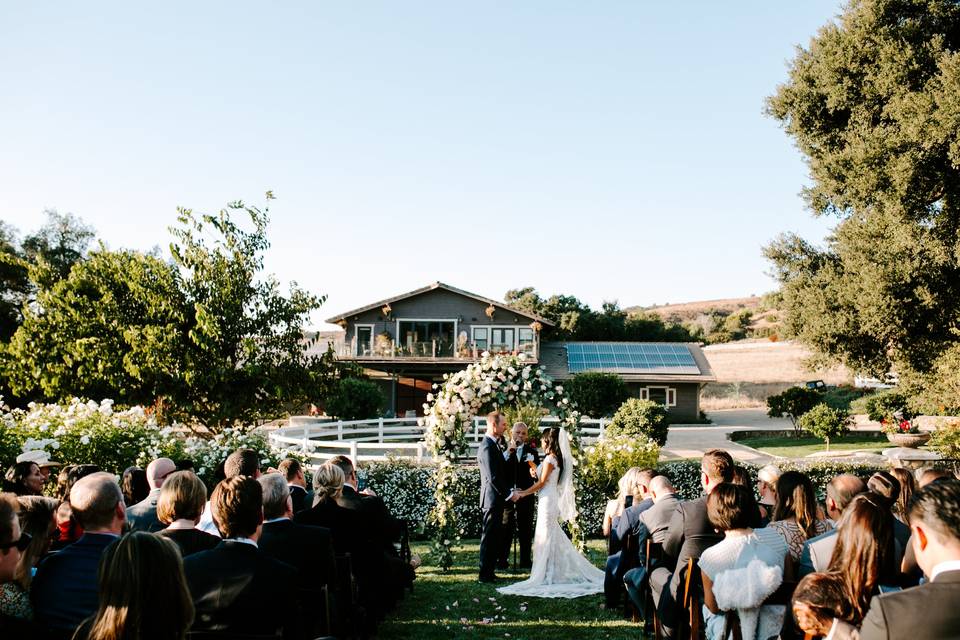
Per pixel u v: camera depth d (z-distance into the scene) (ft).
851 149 63.26
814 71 69.26
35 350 54.08
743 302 424.46
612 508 25.36
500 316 130.21
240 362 56.59
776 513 15.46
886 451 48.42
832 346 67.10
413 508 42.09
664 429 76.18
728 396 169.68
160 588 7.73
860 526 9.93
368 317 129.80
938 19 64.34
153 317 55.06
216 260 55.98
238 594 10.68
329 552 14.55
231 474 17.35
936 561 7.42
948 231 61.11
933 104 57.62
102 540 11.39
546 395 31.99
